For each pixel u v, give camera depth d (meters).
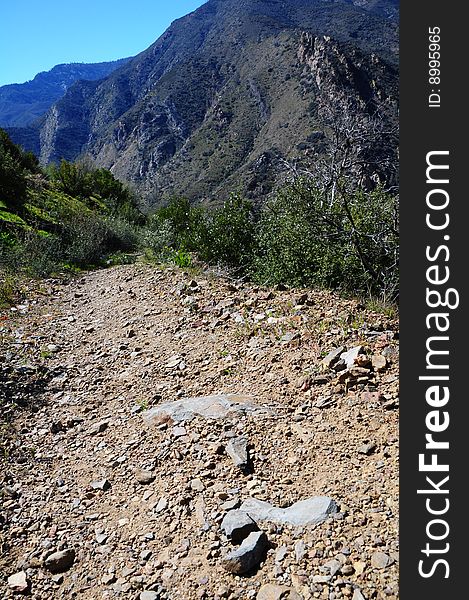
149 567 3.04
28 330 7.34
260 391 4.70
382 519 3.00
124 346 6.48
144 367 5.79
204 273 9.73
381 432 3.75
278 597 2.64
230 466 3.72
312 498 3.23
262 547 2.94
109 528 3.41
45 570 3.15
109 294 9.32
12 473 4.05
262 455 3.80
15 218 14.04
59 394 5.39
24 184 16.56
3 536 3.41
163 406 4.74
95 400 5.21
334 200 8.30
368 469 3.42
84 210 20.64
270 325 6.02
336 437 3.81
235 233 11.62
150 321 7.26
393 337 5.03
